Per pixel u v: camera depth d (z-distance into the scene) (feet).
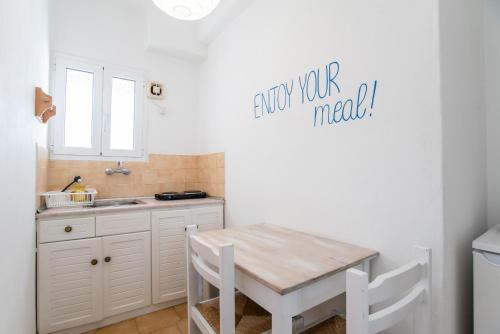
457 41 3.53
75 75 7.36
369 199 3.92
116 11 7.93
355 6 4.09
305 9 4.99
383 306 3.67
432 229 3.25
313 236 4.67
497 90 4.13
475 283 3.14
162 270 6.66
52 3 6.79
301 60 5.08
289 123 5.35
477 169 3.99
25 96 3.56
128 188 7.95
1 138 2.48
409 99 3.46
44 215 5.22
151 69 8.47
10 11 2.74
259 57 6.23
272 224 5.74
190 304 4.25
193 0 4.56
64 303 5.47
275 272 3.05
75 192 6.28
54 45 7.01
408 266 2.81
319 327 3.50
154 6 7.90
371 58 3.88
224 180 7.65
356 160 4.09
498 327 2.97
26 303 4.14
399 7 3.56
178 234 6.88
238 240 4.43
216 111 8.11
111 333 5.72
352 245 4.10
